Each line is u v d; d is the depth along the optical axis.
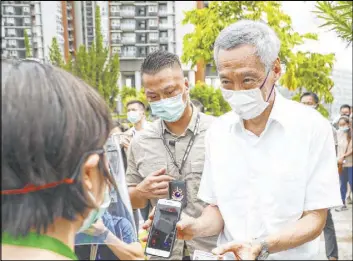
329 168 1.40
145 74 2.04
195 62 8.09
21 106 0.68
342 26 2.84
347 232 4.60
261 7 7.41
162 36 37.94
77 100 0.73
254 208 1.42
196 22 8.16
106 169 0.81
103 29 38.72
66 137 0.69
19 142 0.67
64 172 0.71
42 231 0.72
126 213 1.06
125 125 4.03
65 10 38.94
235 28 1.40
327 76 7.16
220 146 1.50
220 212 1.51
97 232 0.96
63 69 0.80
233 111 1.54
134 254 0.99
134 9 38.53
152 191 1.79
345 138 6.01
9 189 0.70
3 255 0.71
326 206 1.37
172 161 2.03
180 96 1.99
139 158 2.11
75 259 0.76
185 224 1.34
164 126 2.09
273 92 1.46
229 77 1.40
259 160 1.42
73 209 0.74
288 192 1.38
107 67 29.91
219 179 1.48
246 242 1.21
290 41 7.06
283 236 1.30
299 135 1.39
